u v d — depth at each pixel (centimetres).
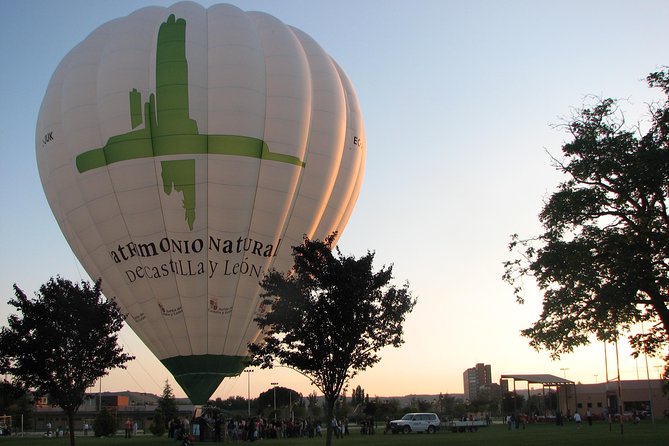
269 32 3831
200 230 3447
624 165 2550
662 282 2506
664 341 2672
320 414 12781
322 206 3747
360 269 2533
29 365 2627
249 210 3512
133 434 7256
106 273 3525
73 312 2688
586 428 5575
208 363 3494
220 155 3456
